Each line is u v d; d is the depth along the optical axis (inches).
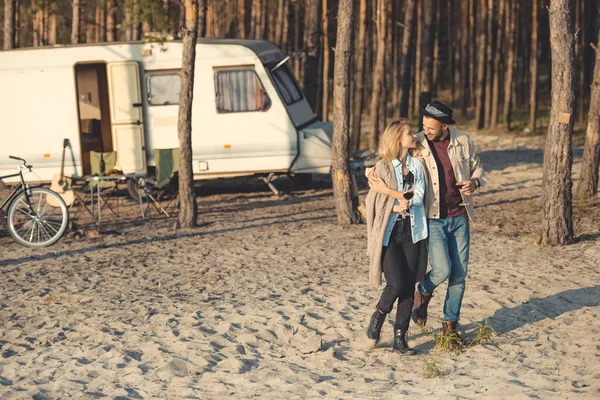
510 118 1046.4
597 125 518.0
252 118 596.7
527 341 259.1
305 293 330.6
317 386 226.5
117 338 278.8
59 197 452.8
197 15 463.8
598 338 257.1
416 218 240.5
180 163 485.7
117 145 599.2
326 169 603.2
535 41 1000.9
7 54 590.9
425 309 266.2
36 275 379.9
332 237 447.8
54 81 590.6
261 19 1017.5
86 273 381.1
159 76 594.9
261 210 553.6
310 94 748.6
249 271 374.9
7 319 307.6
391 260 243.3
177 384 233.6
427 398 207.6
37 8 716.0
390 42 1159.0
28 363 257.0
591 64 1210.6
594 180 524.1
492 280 337.7
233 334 280.5
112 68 593.0
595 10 1214.3
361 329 279.7
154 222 518.6
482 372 230.7
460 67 1235.2
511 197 571.2
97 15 908.6
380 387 222.4
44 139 594.6
